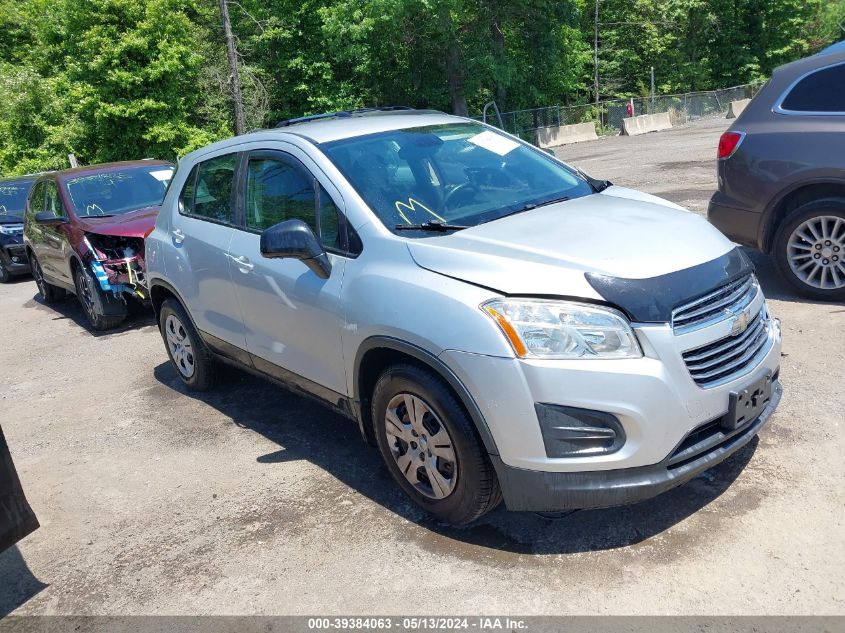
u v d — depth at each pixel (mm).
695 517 3264
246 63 32125
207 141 28281
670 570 2947
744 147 5879
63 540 3809
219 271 4578
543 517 3406
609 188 4430
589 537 3217
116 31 26406
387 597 3002
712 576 2885
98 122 26625
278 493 3967
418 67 31922
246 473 4246
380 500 3766
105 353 7211
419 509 3633
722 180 6094
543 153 4633
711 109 36125
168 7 26969
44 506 4195
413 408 3375
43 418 5625
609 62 41781
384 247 3494
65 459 4793
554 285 2980
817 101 5609
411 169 3988
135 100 26906
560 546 3182
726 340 3137
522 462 2977
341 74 33906
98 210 8344
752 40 41969
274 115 33125
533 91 33812
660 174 12977
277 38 32094
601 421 2883
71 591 3357
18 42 36250
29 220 9641
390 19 27688
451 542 3322
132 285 7633
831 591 2742
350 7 28625
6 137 27641
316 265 3684
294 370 4156
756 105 5926
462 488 3217
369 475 4047
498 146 4473
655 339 2900
